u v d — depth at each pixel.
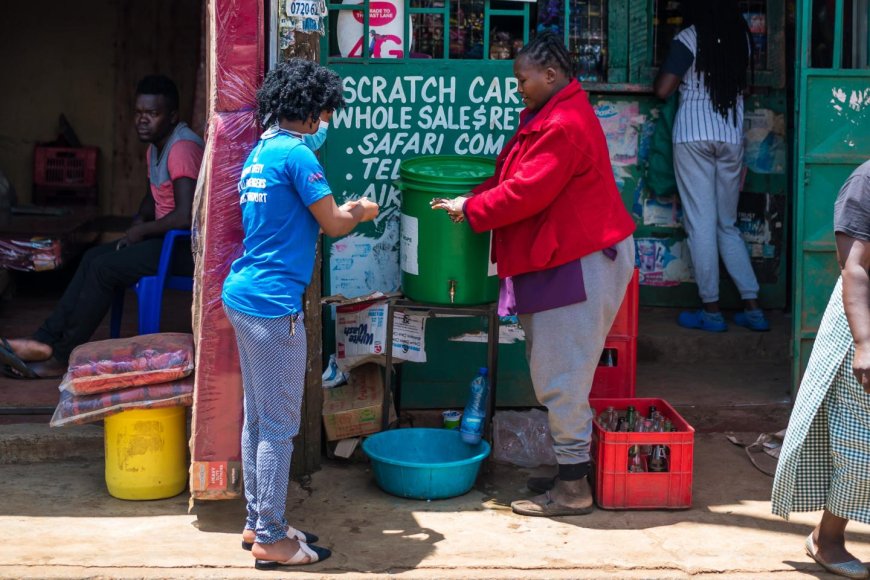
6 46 7.85
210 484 4.19
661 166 6.14
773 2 6.11
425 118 5.09
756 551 4.08
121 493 4.41
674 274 6.34
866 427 3.72
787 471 3.90
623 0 6.11
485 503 4.50
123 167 8.00
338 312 5.03
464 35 5.71
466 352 5.21
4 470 4.70
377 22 5.05
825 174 5.06
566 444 4.38
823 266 5.12
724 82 5.80
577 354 4.27
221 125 4.11
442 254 4.66
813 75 5.00
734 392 5.46
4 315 6.56
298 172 3.76
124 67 7.91
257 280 3.78
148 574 3.76
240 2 4.08
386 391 4.85
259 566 3.83
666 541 4.15
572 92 4.23
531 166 4.12
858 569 3.89
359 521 4.29
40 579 3.71
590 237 4.19
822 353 3.83
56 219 7.12
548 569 3.88
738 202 6.27
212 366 4.15
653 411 4.79
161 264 5.14
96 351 4.34
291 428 3.87
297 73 3.81
